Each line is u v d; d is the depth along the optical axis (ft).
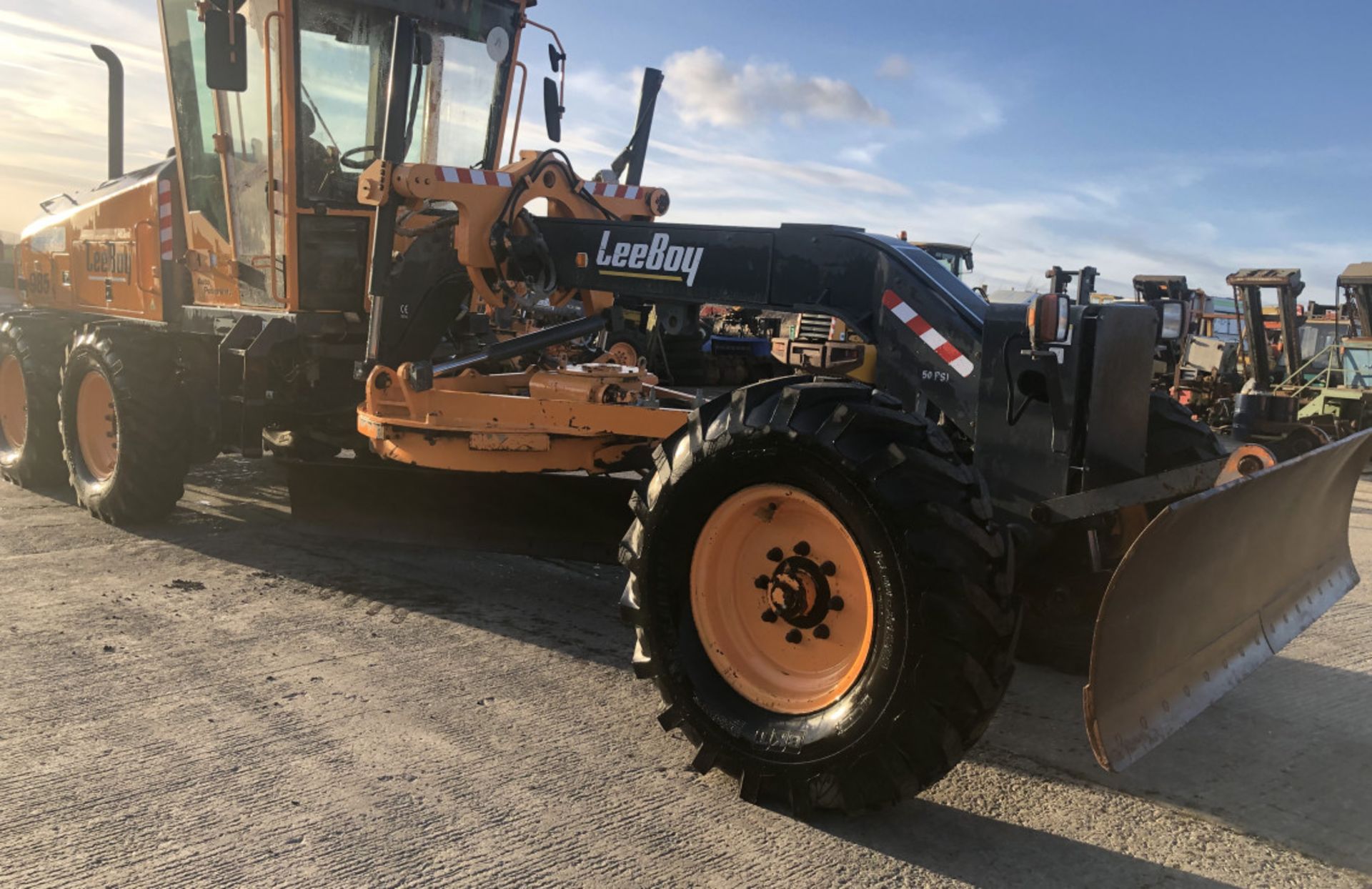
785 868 7.89
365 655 12.20
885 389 10.92
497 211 14.05
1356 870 8.26
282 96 16.52
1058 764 10.07
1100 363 9.70
